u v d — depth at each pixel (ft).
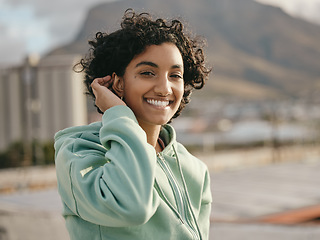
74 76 118.21
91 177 3.58
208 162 94.48
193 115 113.19
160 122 3.91
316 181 42.32
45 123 120.37
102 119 3.86
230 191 37.37
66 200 3.86
